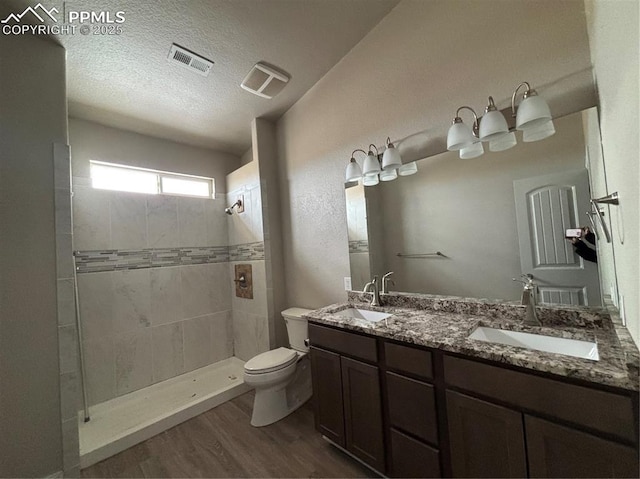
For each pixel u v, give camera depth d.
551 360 0.90
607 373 0.79
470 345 1.08
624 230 0.84
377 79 1.91
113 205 2.52
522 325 1.26
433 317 1.53
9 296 1.42
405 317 1.57
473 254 1.53
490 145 1.42
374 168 1.80
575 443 0.84
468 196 1.54
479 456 1.04
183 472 1.60
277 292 2.75
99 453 1.72
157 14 1.53
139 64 1.89
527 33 1.30
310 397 2.30
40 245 1.52
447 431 1.14
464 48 1.50
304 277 2.57
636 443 0.75
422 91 1.68
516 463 0.95
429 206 1.69
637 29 0.60
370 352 1.40
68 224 1.61
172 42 1.74
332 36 1.89
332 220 2.29
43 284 1.51
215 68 2.01
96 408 2.27
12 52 1.51
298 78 2.26
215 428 1.99
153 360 2.64
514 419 0.96
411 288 1.80
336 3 1.63
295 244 2.66
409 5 1.72
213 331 3.07
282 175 2.80
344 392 1.55
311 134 2.44
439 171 1.64
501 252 1.43
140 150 2.79
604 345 0.99
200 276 3.03
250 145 3.31
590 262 1.19
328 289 2.35
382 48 1.87
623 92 0.73
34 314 1.48
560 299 1.26
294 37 1.84
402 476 1.28
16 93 1.51
